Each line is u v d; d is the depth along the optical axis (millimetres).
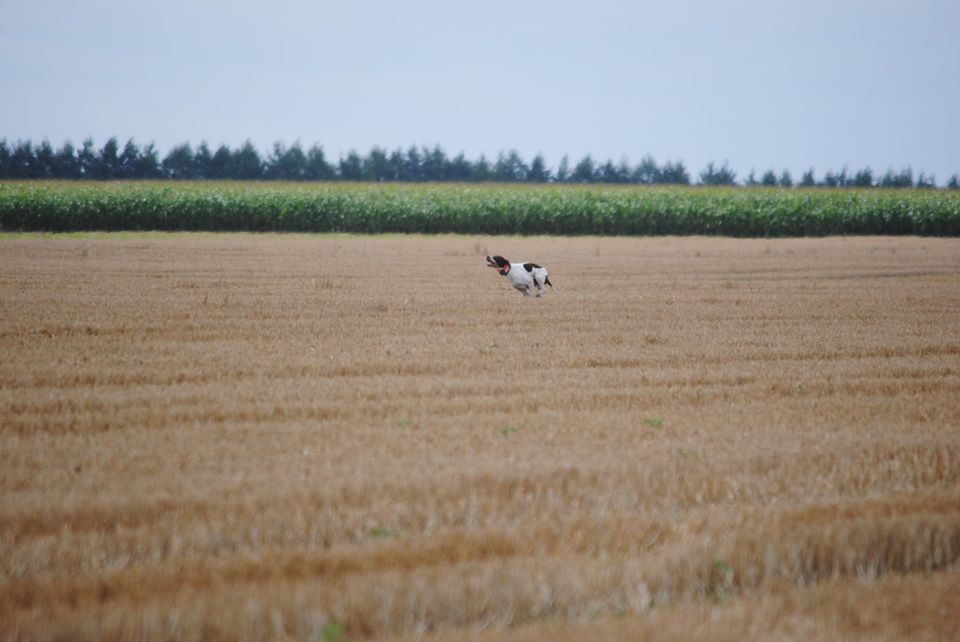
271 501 19516
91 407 28547
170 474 21453
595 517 19141
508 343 42188
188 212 137500
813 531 17766
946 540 17656
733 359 39281
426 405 29719
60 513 18438
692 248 113312
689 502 20703
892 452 24641
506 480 21312
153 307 51719
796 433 26703
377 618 14352
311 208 140625
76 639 13508
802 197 153500
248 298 56750
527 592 15227
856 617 14648
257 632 13906
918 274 80375
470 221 143250
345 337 43188
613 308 55062
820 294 64312
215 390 31344
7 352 37625
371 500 19875
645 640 13766
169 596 14984
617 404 30422
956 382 34875
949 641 13977
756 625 14320
